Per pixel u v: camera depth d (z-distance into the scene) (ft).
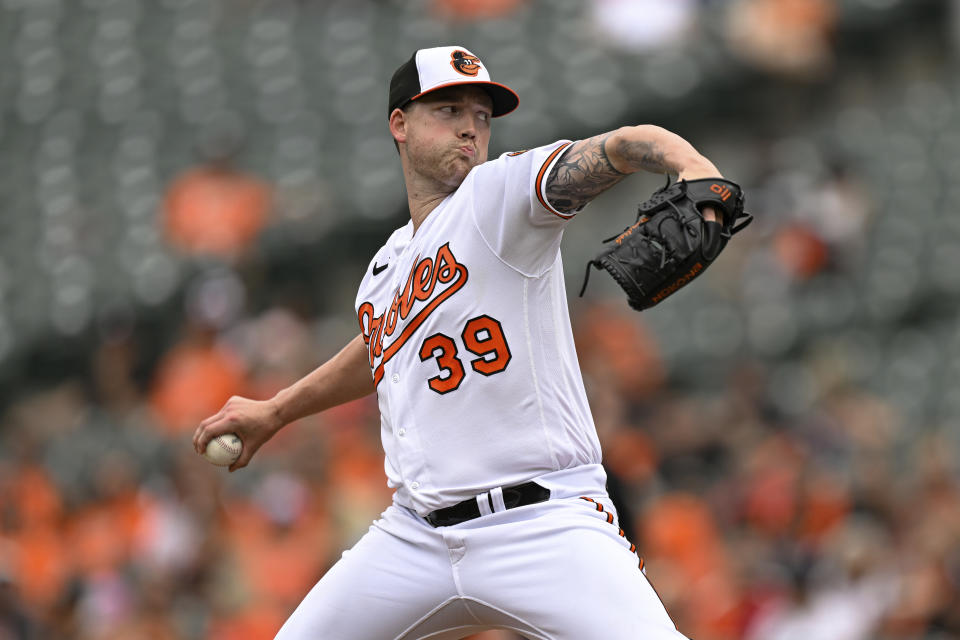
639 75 150.51
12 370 135.95
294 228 135.03
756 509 91.09
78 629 89.45
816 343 129.39
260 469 97.40
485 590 34.19
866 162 148.36
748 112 152.35
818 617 78.69
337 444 98.37
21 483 108.47
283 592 86.89
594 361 109.09
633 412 102.73
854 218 139.64
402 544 35.94
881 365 126.11
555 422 34.01
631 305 30.78
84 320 135.95
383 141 147.74
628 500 63.82
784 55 150.82
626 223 140.26
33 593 100.78
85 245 144.87
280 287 135.33
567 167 31.86
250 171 146.61
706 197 29.86
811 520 87.76
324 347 123.54
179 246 139.03
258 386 116.37
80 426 122.42
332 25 168.55
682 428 101.86
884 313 131.54
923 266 136.05
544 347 33.96
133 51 171.01
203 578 88.53
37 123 164.04
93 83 167.73
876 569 78.64
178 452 105.29
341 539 90.17
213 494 93.50
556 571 33.19
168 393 118.42
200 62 166.81
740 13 154.51
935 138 151.64
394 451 35.81
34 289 142.10
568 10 163.43
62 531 105.29
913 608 73.61
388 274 36.76
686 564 86.28
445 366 33.96
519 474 33.78
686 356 128.26
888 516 86.28
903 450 112.57
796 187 140.46
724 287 135.54
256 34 169.27
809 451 99.50
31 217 151.64
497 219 33.14
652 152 30.83
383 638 36.24
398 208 134.51
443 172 35.40
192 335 123.75
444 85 34.78
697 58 150.92
